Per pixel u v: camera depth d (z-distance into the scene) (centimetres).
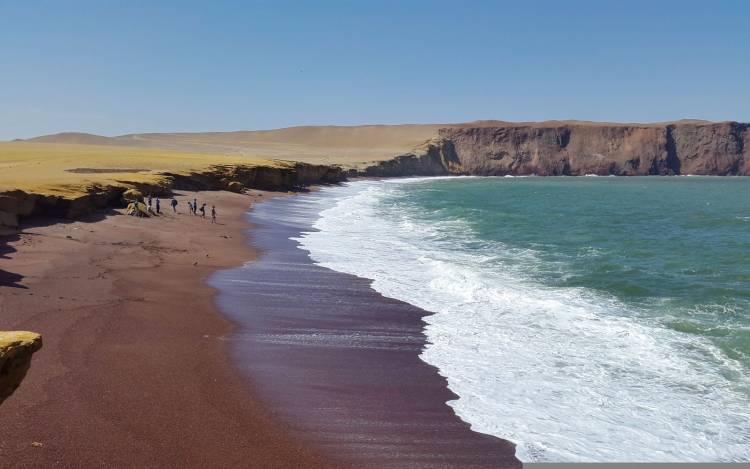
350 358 1312
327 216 4706
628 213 5462
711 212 5669
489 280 2161
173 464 808
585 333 1491
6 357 574
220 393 1068
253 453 862
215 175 5994
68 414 919
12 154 7344
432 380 1190
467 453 898
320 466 844
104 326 1380
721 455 899
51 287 1691
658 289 2022
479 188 10606
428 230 3809
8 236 2388
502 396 1112
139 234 2891
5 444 816
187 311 1611
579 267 2441
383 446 912
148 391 1039
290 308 1725
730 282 2145
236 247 2844
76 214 3062
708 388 1141
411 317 1658
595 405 1070
